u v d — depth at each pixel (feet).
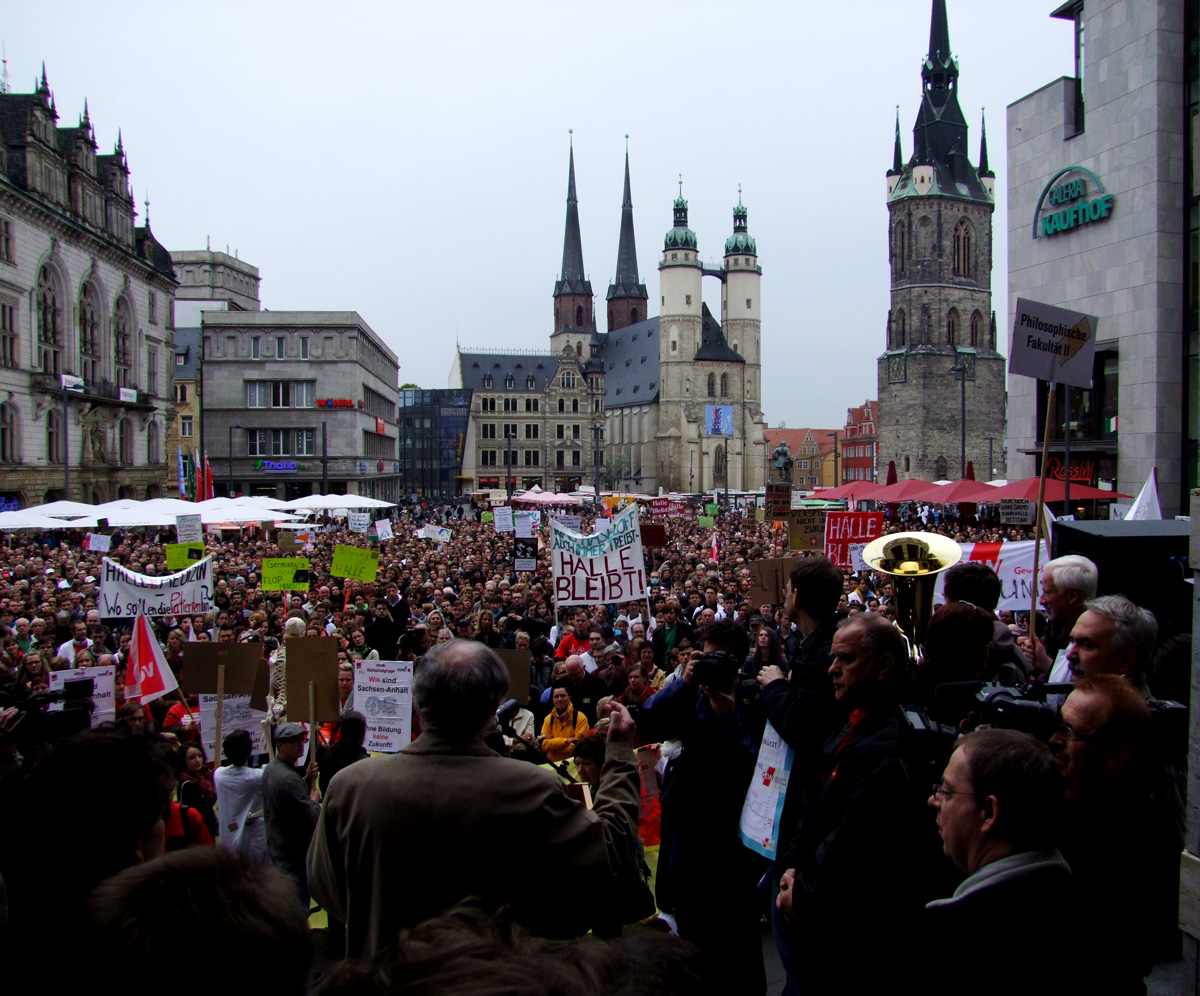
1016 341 41.04
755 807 18.48
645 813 28.73
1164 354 106.32
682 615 61.57
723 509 250.78
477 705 12.95
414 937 6.97
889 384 387.75
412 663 32.19
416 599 73.46
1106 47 112.47
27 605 62.23
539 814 12.50
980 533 113.70
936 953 12.01
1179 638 19.65
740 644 20.58
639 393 572.10
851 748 15.30
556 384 555.69
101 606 51.83
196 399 330.34
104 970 7.00
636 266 653.71
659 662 49.21
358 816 12.62
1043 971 11.34
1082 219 115.55
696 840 19.22
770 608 54.85
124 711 31.76
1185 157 105.60
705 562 87.35
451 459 486.79
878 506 192.03
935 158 383.24
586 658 45.68
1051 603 23.52
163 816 12.08
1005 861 11.78
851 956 14.26
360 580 69.31
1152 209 106.42
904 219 385.50
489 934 6.98
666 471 540.52
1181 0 105.50
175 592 52.75
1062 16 122.72
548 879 12.51
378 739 32.12
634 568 52.65
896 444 386.11
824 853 14.61
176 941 6.98
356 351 304.71
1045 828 11.76
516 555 85.92
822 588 18.54
